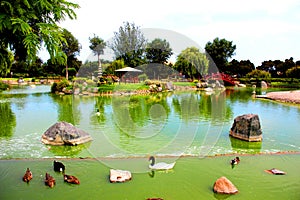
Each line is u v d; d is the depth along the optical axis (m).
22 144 8.58
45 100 21.05
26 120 12.78
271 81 39.47
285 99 20.77
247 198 5.09
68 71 38.06
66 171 6.35
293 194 5.26
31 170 6.41
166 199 5.04
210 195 5.20
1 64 5.65
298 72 37.16
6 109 16.42
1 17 4.14
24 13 4.45
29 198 5.09
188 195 5.20
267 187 5.54
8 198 5.09
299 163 6.90
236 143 8.66
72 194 5.25
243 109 16.56
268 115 14.34
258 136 9.02
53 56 4.72
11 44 4.95
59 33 4.81
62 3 4.98
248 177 6.01
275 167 6.62
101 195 5.20
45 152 7.77
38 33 4.81
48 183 5.60
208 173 6.20
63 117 13.60
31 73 49.94
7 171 6.34
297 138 9.45
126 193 5.27
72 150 7.86
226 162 6.89
